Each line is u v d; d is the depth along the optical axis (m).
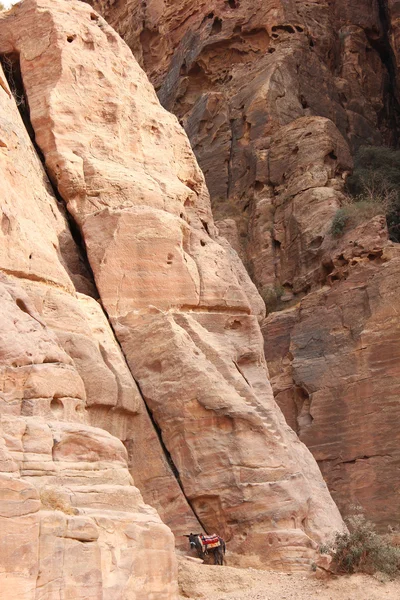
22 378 10.84
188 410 14.21
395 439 22.30
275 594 11.65
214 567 12.36
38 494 9.18
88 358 13.52
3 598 8.61
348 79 36.75
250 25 36.25
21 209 13.91
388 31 37.22
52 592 8.99
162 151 17.97
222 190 32.75
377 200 28.72
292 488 13.95
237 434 14.05
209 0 38.12
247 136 33.28
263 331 26.23
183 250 16.25
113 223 15.54
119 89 17.77
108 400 13.59
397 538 15.20
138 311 15.20
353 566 12.69
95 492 10.14
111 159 16.86
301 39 35.62
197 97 36.81
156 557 10.30
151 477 13.98
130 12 43.06
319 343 24.64
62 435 10.40
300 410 24.55
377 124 36.81
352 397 23.30
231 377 14.98
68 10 17.94
